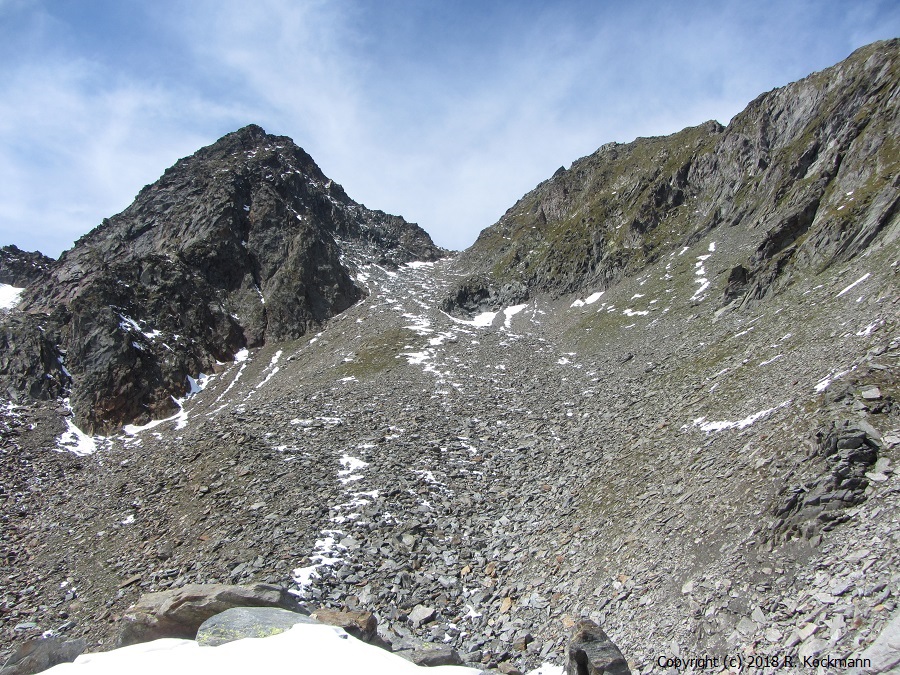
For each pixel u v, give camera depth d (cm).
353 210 19400
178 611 2109
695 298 7781
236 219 13225
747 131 10688
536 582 2891
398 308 12075
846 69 9281
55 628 3234
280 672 1566
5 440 7244
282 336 11188
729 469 2827
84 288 9988
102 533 4303
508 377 7406
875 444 2253
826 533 2033
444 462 4650
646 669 1978
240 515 3938
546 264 12600
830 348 3481
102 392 8469
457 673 1648
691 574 2289
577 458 4316
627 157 15375
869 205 5578
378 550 3381
